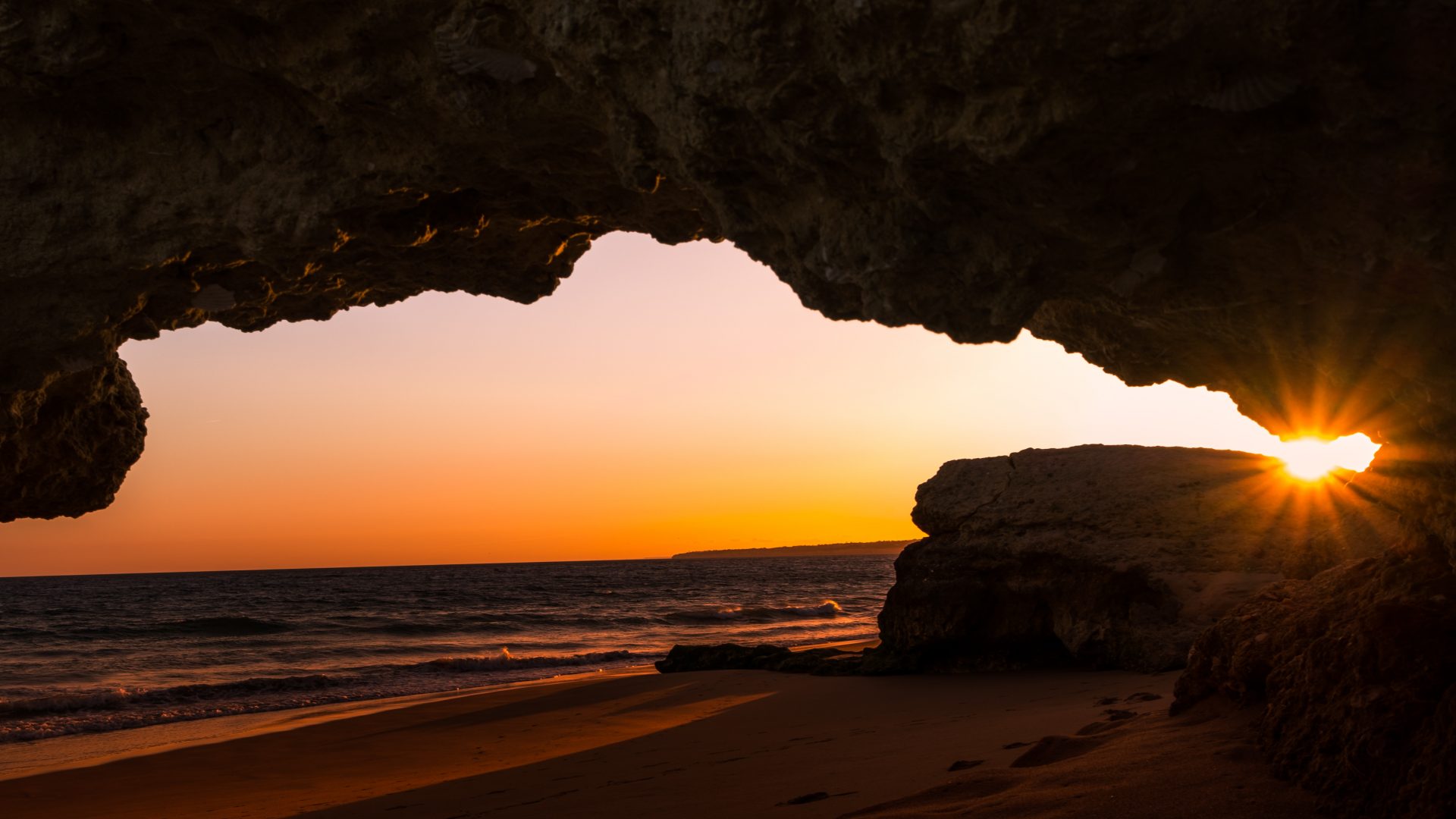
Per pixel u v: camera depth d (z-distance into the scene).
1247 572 13.20
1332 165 3.24
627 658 27.36
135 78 5.36
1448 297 3.45
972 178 3.57
